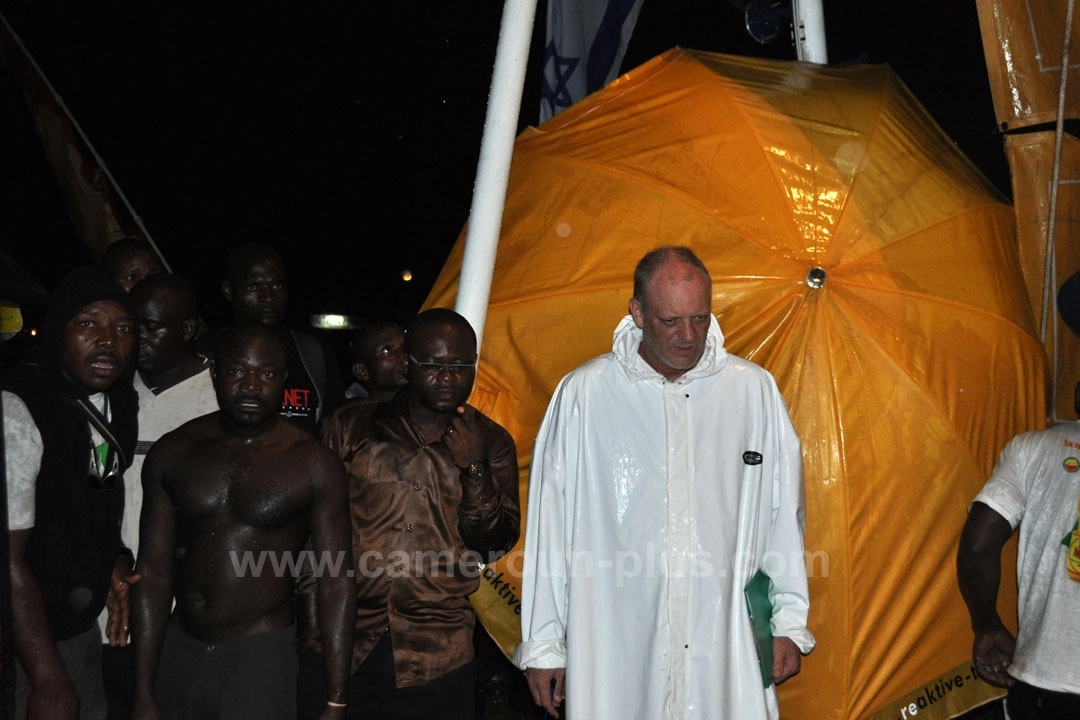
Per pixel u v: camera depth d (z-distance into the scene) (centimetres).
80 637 302
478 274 426
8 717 254
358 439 344
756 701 311
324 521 314
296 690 321
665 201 427
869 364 403
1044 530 354
